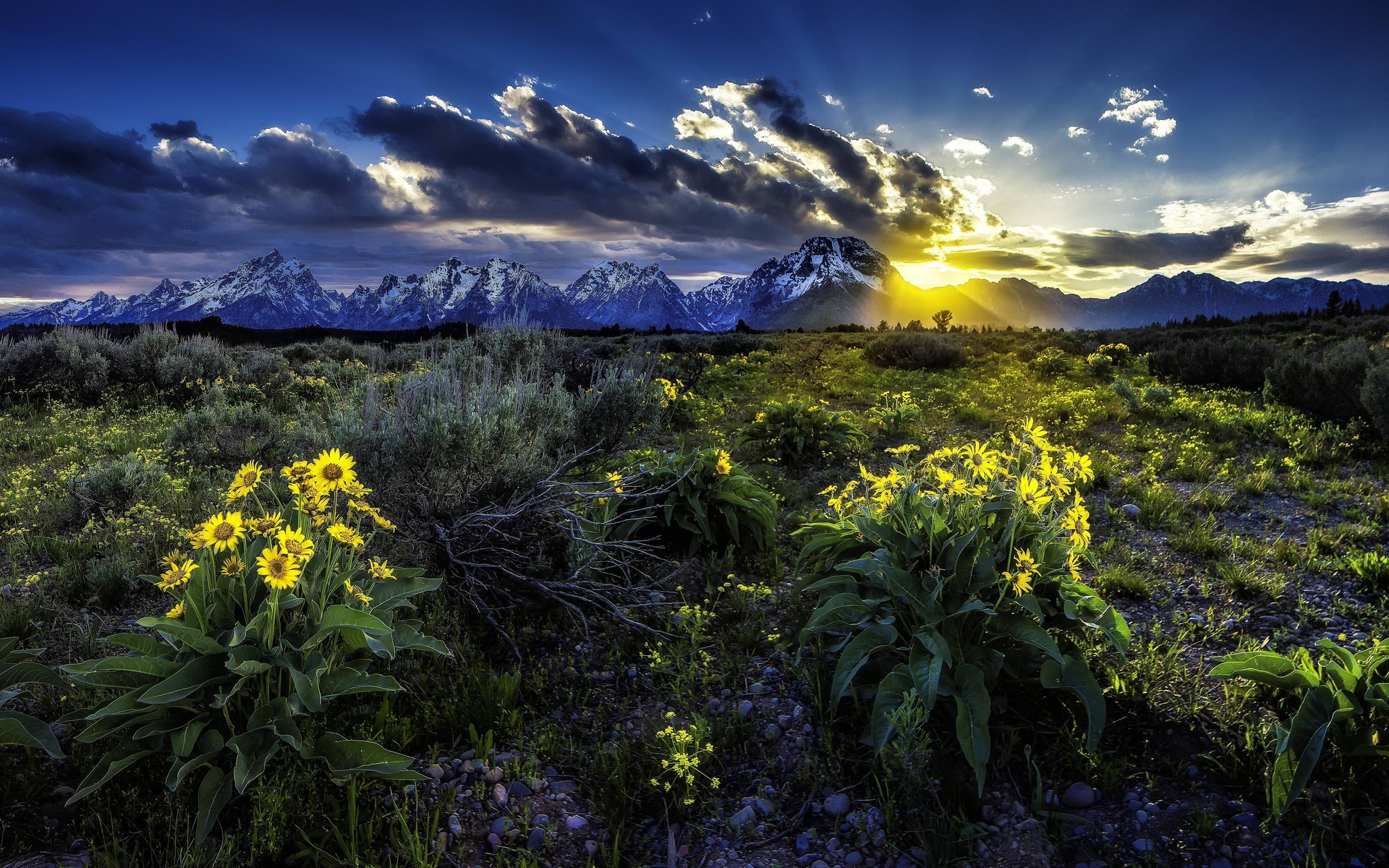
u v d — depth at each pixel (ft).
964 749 9.30
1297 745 8.83
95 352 43.52
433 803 9.53
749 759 11.14
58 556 16.51
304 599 9.71
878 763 10.12
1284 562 16.92
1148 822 9.03
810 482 26.58
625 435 22.65
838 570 13.10
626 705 12.62
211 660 9.02
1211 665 12.33
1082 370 56.54
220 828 8.55
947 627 10.83
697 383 51.47
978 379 56.18
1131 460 28.14
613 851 9.09
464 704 11.19
